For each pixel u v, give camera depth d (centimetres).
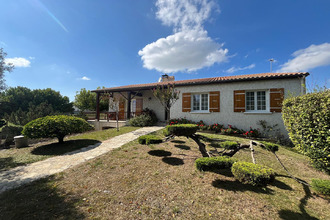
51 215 192
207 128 821
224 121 831
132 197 234
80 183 278
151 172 322
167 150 478
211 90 870
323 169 339
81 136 722
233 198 232
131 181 285
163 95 706
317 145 343
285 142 655
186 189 257
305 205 219
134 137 669
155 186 267
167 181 284
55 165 366
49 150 496
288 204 220
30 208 205
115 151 468
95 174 315
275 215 195
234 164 229
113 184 274
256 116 759
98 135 733
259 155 449
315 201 230
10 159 414
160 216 192
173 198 232
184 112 941
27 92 2438
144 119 1024
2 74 814
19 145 555
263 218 189
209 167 245
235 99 810
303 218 191
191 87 927
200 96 923
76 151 480
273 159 420
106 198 231
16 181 286
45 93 2528
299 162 404
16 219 184
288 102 451
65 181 286
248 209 206
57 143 584
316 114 337
